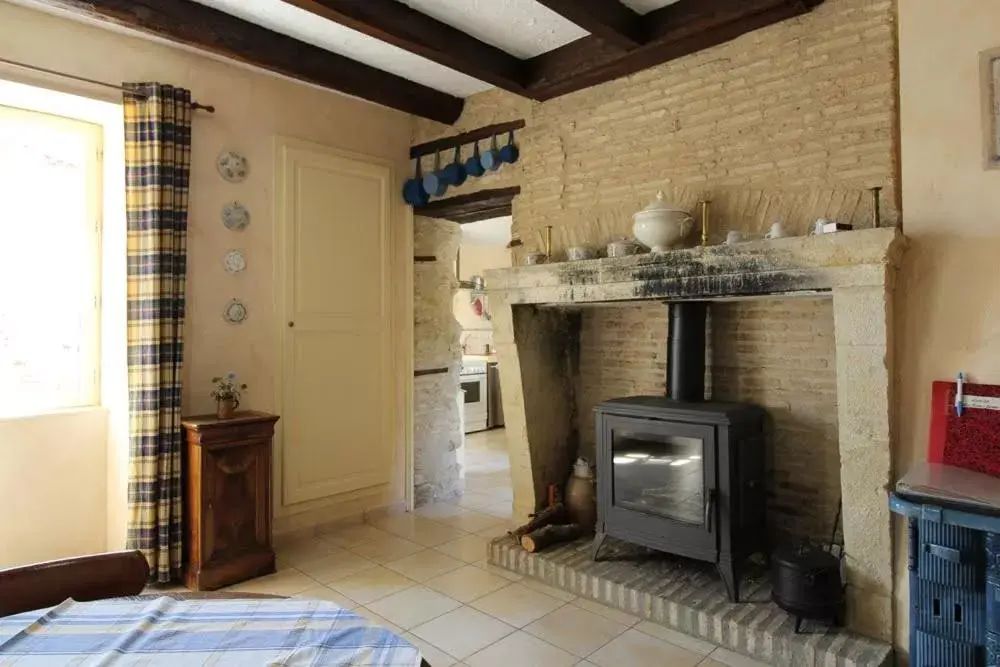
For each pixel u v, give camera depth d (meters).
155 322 2.98
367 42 3.27
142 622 1.28
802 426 2.90
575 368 3.80
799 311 2.91
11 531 3.04
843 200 2.50
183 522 3.07
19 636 1.22
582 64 3.16
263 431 3.21
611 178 3.28
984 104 2.15
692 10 2.73
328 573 3.21
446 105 3.94
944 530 1.90
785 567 2.36
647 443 2.95
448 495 4.59
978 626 1.87
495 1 2.79
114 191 3.26
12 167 3.11
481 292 7.81
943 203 2.23
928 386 2.25
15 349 3.14
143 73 3.11
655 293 2.80
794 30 2.64
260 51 3.10
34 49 2.80
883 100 2.41
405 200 4.21
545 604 2.84
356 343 3.98
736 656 2.39
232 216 3.40
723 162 2.86
